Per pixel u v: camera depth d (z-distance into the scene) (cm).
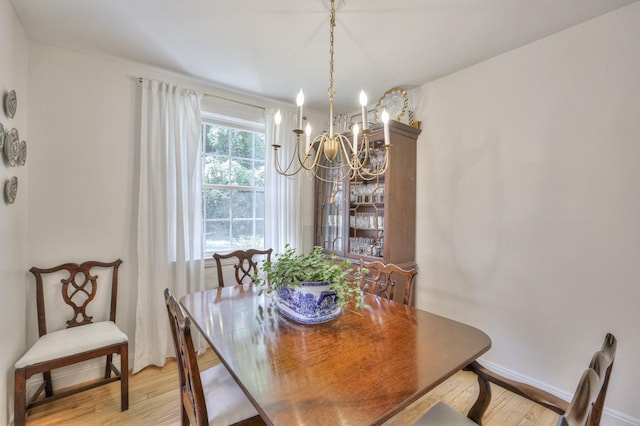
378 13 171
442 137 254
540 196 200
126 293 236
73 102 215
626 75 167
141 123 235
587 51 180
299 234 326
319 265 154
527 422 179
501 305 219
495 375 119
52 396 181
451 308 248
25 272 194
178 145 248
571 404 71
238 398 127
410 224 269
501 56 218
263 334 134
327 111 344
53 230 208
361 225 287
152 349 238
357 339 130
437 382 99
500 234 219
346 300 181
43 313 197
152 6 167
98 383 187
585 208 182
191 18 178
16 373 159
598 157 177
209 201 284
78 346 177
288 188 318
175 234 251
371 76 253
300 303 146
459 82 243
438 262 258
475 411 125
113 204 230
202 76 254
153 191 238
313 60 227
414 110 276
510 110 213
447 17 175
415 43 203
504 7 166
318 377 100
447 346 124
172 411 187
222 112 282
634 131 165
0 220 153
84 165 219
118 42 203
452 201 248
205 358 256
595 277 178
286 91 285
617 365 171
